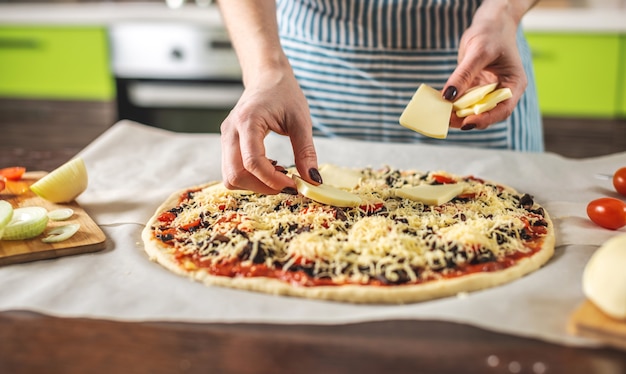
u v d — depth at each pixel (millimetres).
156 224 1354
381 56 1813
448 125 1348
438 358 892
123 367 886
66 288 1115
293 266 1146
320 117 1920
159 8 3072
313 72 1880
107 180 1635
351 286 1077
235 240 1211
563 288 1078
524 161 1729
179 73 3072
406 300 1062
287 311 1029
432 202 1384
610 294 916
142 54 3070
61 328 987
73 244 1254
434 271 1124
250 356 907
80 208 1442
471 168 1698
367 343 932
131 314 1027
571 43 2811
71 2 3404
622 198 1519
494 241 1199
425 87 1416
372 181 1527
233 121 1305
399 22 1772
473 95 1385
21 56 3137
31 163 1739
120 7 3113
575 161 1735
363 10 1778
